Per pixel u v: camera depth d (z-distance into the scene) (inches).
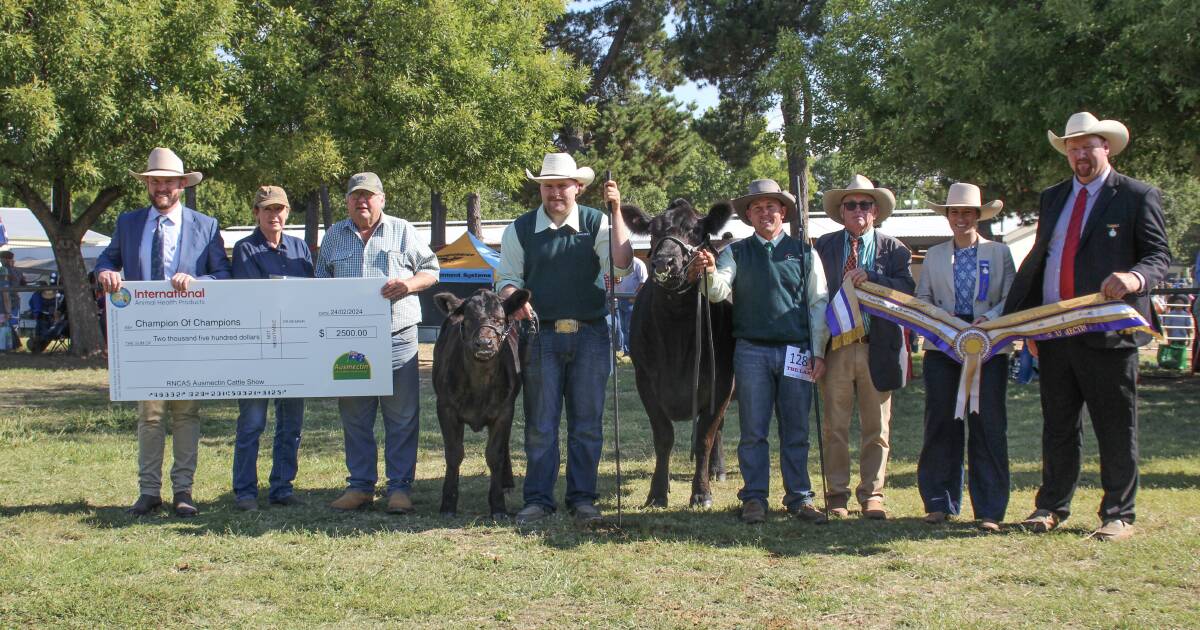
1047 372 232.8
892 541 223.0
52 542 221.8
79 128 615.8
